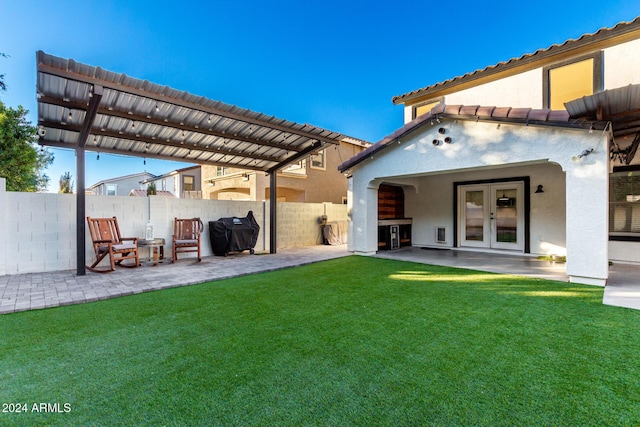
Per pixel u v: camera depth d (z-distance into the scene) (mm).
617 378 2340
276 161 9148
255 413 1978
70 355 2760
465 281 5496
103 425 1883
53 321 3584
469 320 3564
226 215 9234
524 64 7742
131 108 5605
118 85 4699
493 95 8320
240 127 6902
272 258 8180
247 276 6066
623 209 7227
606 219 4887
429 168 6984
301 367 2533
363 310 3953
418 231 10656
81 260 5957
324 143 7875
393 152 7785
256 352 2807
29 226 6180
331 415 1954
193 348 2895
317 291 4898
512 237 8805
